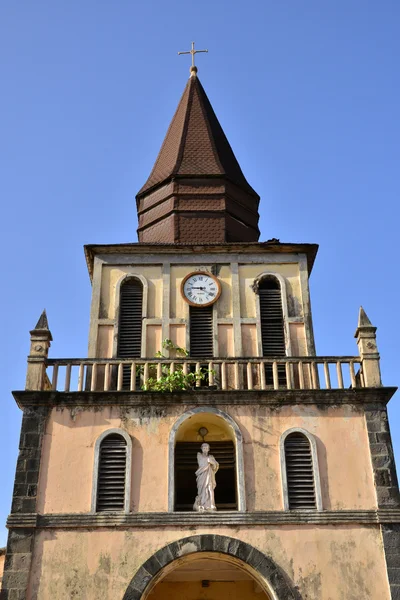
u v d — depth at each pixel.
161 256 25.38
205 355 23.83
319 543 18.91
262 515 19.19
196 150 28.72
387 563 18.61
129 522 19.06
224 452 22.20
